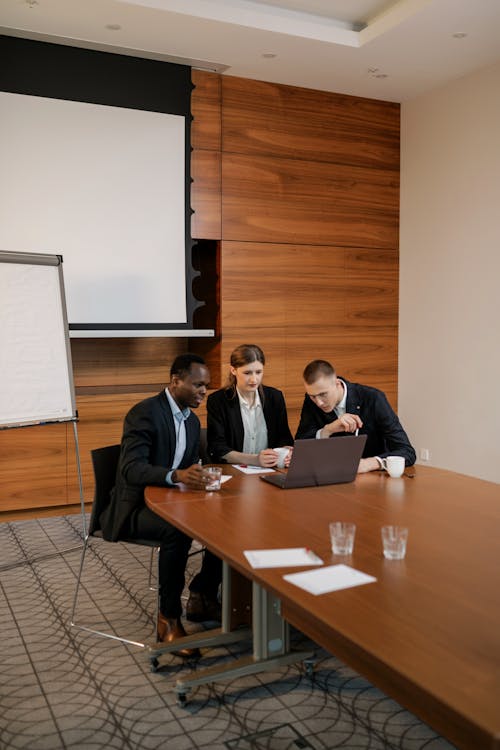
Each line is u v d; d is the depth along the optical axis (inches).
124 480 129.2
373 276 265.7
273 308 248.1
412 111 261.9
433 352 256.2
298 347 252.8
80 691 112.2
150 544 127.0
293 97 247.8
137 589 158.1
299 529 98.0
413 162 262.4
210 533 95.7
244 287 243.0
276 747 97.0
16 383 177.9
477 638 63.8
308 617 70.5
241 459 144.5
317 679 116.3
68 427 218.5
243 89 239.6
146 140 223.9
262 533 95.9
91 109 216.2
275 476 129.6
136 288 225.1
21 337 179.6
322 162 253.9
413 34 204.7
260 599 113.3
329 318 257.9
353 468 127.9
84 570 171.0
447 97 246.1
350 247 260.7
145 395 229.6
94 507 134.9
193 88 230.5
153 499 114.7
